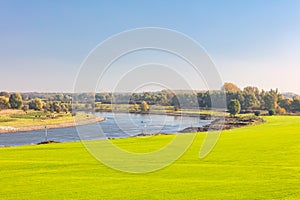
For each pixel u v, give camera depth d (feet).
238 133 155.53
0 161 86.94
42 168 77.92
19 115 336.08
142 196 54.29
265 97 413.18
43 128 263.29
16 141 193.16
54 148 112.57
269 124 228.43
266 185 60.03
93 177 68.39
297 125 212.84
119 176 69.26
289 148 105.70
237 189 57.57
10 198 53.93
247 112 351.67
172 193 55.77
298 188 57.88
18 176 69.77
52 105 337.72
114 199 52.95
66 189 59.00
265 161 84.17
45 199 53.36
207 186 59.98
